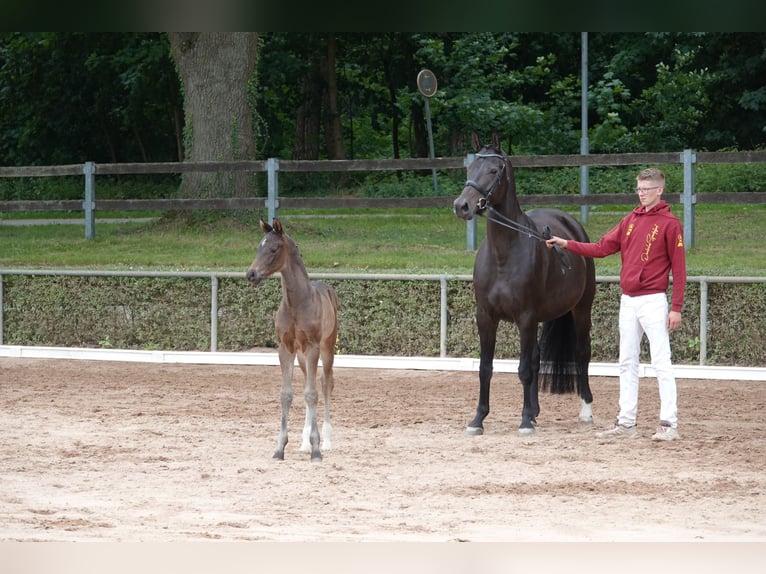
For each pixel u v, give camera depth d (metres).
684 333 13.95
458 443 9.52
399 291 14.73
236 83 21.84
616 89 31.78
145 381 13.48
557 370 10.86
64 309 16.12
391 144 43.31
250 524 6.44
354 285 14.91
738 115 32.12
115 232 21.31
